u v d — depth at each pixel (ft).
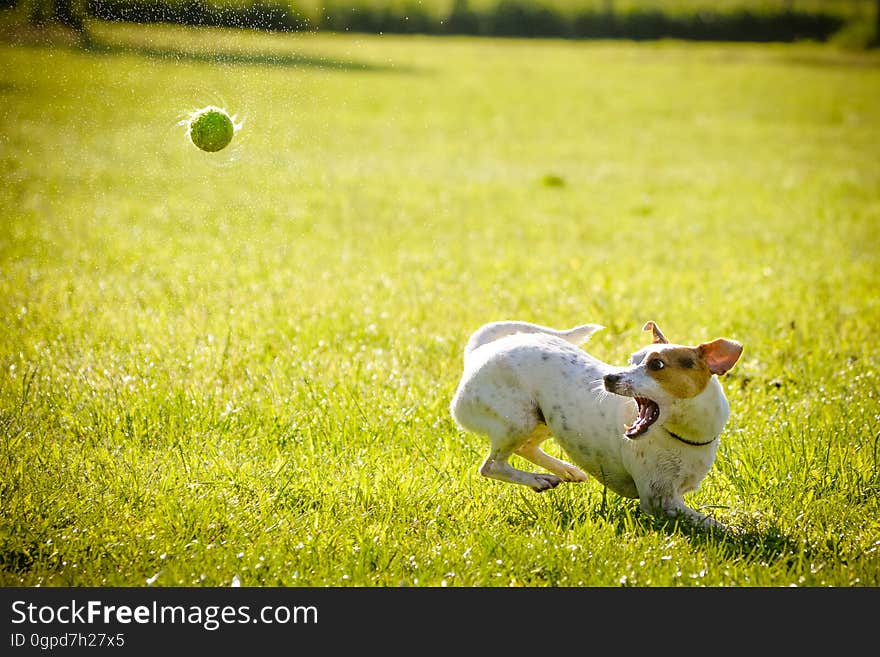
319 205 61.36
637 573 18.34
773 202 69.67
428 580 18.19
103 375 27.30
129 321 32.91
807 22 233.96
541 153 93.25
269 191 64.54
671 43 226.99
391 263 45.44
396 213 60.18
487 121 111.96
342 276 41.81
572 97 136.56
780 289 41.45
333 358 29.50
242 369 28.19
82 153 70.74
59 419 24.38
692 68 175.73
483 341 22.77
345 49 160.56
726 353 18.83
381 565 18.61
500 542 19.25
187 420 24.47
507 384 21.24
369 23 216.95
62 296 36.32
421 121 107.55
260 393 26.40
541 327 23.20
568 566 18.60
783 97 142.31
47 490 20.51
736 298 39.22
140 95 77.77
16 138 73.41
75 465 21.74
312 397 25.94
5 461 21.58
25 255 43.27
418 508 20.65
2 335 30.78
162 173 67.00
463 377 22.08
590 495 21.76
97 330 31.55
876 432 24.39
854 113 128.36
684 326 34.42
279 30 82.28
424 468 22.48
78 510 19.80
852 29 220.84
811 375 29.12
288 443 23.79
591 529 19.77
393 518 20.25
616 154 94.43
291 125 86.94
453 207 64.08
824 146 101.81
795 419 25.09
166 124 76.33
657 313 36.35
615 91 144.36
